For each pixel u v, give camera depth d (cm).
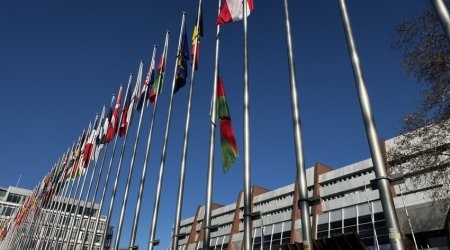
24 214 6006
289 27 1542
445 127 1920
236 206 6950
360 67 1145
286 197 6150
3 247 7262
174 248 1775
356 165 5128
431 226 3594
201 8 2452
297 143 1281
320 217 5066
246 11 1861
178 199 1873
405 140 2098
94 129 3681
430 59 1933
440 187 2083
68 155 4316
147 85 2814
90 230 8162
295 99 1372
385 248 4006
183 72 2473
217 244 7056
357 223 4541
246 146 1500
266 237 5853
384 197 949
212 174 1727
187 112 2108
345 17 1247
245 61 1703
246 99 1603
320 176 5566
